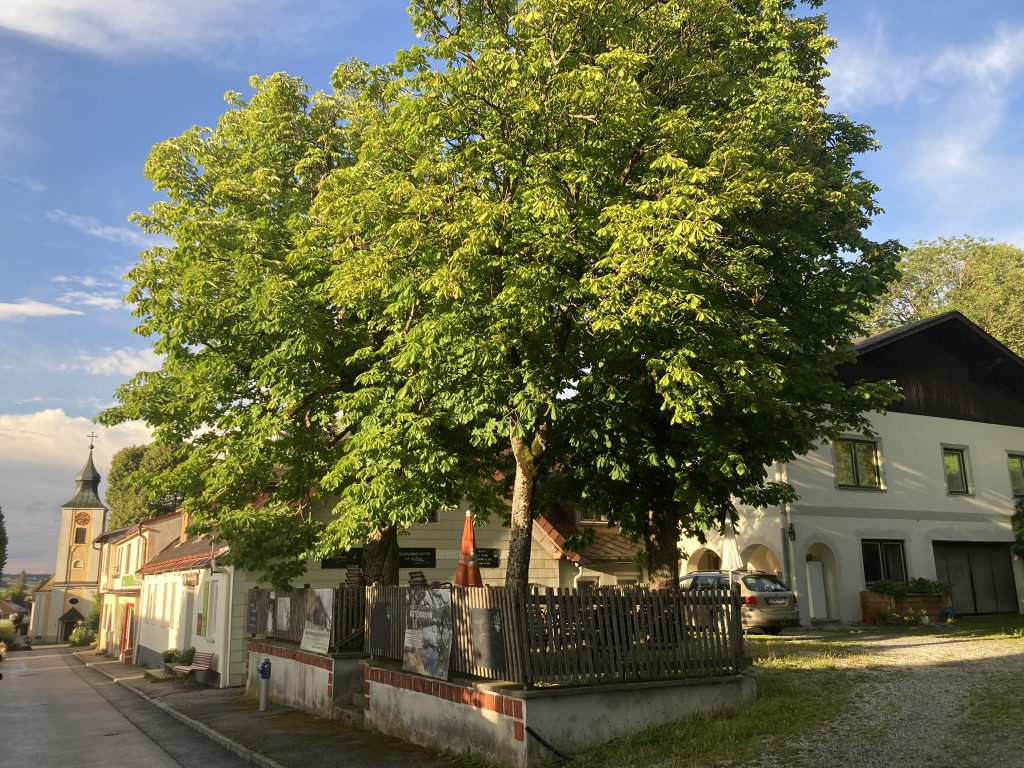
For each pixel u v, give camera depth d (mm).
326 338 13094
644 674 9109
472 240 9172
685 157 10633
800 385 12484
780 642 17172
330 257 13203
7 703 19953
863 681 11023
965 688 10016
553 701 8266
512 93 10148
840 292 13836
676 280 9133
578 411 11883
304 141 15766
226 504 15125
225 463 13852
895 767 6898
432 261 10211
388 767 9000
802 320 13172
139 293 14383
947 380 28047
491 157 10164
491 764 8508
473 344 10000
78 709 17922
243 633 20266
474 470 14000
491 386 10461
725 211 9133
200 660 21734
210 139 16422
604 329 9289
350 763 9367
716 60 11844
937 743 7488
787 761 7387
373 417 11516
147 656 33969
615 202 10211
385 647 11648
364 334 13766
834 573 23547
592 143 10320
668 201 8734
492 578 22203
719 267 10812
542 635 8555
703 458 11758
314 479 14812
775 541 23297
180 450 15289
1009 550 28141
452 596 9812
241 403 14805
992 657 13109
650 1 10969
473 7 11234
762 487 13680
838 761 7230
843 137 15156
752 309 11930
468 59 10609
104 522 85000
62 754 11516
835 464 24500
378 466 11109
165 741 12469
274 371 13203
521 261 9836
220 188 14484
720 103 13273
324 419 13719
